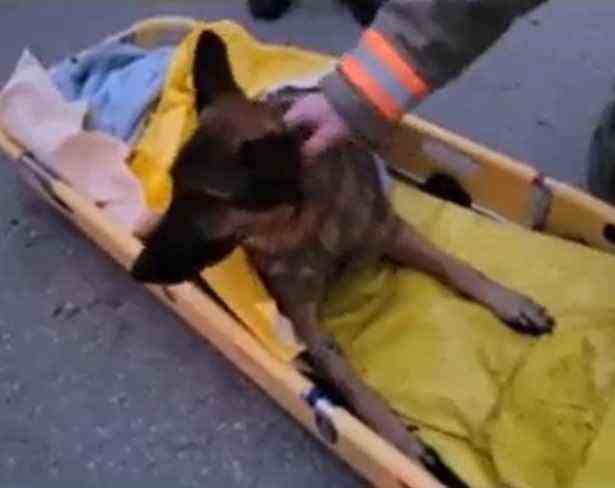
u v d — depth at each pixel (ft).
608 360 4.65
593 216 4.99
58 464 4.88
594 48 6.88
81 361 5.27
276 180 4.06
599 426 4.43
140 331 5.38
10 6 7.52
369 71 3.83
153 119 5.25
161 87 5.37
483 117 6.44
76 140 5.20
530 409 4.52
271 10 7.21
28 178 5.59
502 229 5.22
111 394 5.12
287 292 4.66
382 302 4.98
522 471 4.32
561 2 7.23
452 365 4.69
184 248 4.23
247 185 4.05
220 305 4.72
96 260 5.72
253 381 4.94
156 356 5.26
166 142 5.07
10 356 5.32
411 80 3.82
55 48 7.11
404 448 4.37
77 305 5.51
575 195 5.01
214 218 4.18
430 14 3.74
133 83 5.47
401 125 5.37
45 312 5.49
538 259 5.07
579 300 4.90
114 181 5.15
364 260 4.99
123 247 4.92
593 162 5.49
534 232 5.20
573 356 4.68
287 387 4.40
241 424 4.96
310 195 4.37
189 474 4.80
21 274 5.68
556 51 6.86
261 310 4.53
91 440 4.95
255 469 4.80
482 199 5.36
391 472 4.03
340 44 7.04
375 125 3.93
